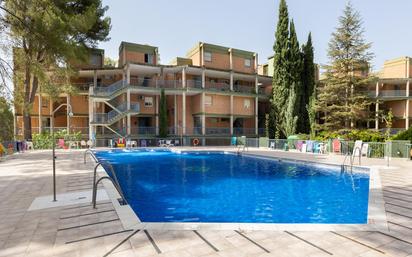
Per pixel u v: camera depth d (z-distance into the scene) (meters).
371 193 7.29
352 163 14.29
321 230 4.48
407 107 37.06
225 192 9.31
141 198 8.48
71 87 27.09
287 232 4.40
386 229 4.54
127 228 4.58
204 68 33.16
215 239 4.11
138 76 35.00
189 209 7.30
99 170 11.92
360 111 32.12
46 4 19.11
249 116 37.22
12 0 16.97
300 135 28.56
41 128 31.25
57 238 4.20
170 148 25.61
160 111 31.20
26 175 10.52
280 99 33.59
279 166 15.67
